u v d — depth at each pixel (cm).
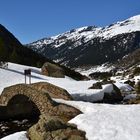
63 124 2200
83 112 3056
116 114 2567
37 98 3422
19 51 12038
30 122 3528
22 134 2242
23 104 3844
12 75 6294
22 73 6700
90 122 2333
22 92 3591
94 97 4894
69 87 5494
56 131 2111
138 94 5544
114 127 2230
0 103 3791
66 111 3088
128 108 2847
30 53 12756
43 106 3359
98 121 2355
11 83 5684
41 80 6194
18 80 5991
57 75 7375
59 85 5697
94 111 2794
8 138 2202
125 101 5112
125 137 2062
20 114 3800
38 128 2170
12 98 3725
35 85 4281
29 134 2222
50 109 3278
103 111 2675
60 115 3111
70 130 2136
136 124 2295
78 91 5034
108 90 5194
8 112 3731
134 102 4647
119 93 5319
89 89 5300
